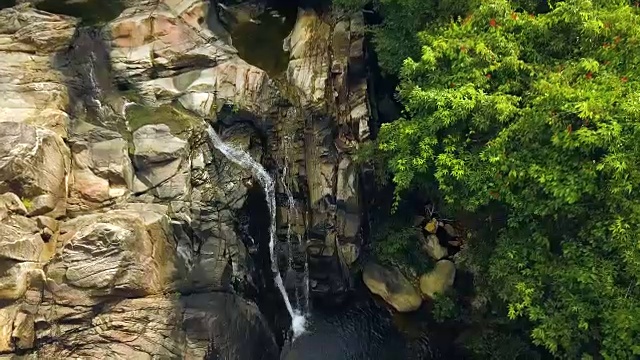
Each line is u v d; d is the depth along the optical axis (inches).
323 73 932.6
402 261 911.7
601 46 613.9
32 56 869.2
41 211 692.1
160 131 832.3
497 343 772.6
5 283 634.2
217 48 958.4
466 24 687.1
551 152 577.6
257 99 903.7
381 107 974.4
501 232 684.7
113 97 880.9
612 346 553.9
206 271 759.7
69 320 659.4
